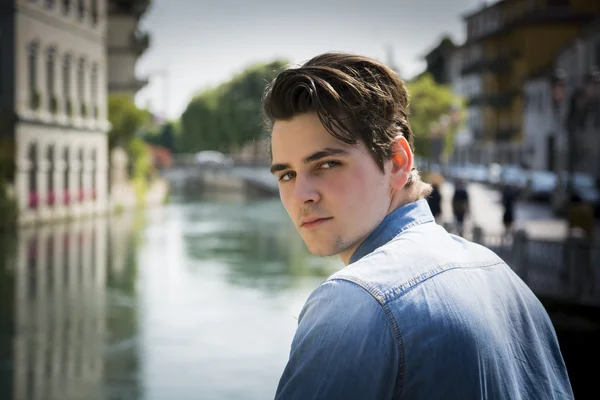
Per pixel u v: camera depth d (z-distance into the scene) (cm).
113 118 4888
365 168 136
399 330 117
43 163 3672
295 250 2575
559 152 4372
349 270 125
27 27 3506
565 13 6694
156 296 1611
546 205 3825
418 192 146
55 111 3812
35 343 1173
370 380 115
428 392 116
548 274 1106
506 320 132
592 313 999
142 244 2750
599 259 1029
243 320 1342
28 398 877
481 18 8625
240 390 910
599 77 2400
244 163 8475
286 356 1080
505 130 7556
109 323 1324
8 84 3397
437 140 3055
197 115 10475
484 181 5453
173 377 974
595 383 739
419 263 126
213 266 2138
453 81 9675
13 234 3047
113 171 4881
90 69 4384
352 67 137
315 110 131
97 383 946
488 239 1239
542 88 5944
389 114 138
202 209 5206
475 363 119
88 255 2381
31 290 1684
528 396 130
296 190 134
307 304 125
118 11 5900
